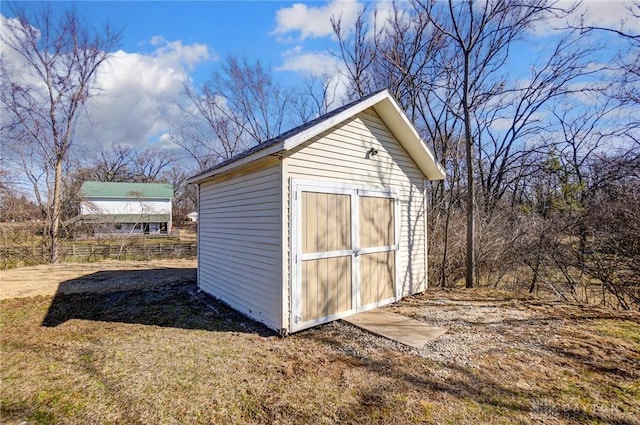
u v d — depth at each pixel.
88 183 30.42
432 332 4.57
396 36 12.35
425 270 7.26
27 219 14.38
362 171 5.71
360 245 5.62
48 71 14.43
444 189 11.47
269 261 4.77
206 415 2.65
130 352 3.96
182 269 11.55
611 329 4.68
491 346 4.07
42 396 2.96
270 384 3.15
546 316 5.34
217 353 3.91
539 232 8.20
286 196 4.52
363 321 5.07
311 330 4.71
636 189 6.61
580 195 8.60
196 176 6.95
